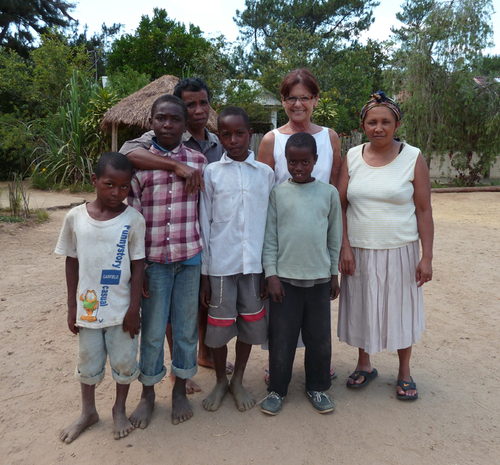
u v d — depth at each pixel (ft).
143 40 66.54
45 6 90.79
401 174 8.34
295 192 7.95
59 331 11.50
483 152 46.98
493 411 8.31
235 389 8.53
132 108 32.78
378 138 8.23
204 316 9.59
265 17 105.50
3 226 22.57
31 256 18.25
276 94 65.36
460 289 15.40
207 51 56.70
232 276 7.97
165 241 7.37
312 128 9.17
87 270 6.96
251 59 112.88
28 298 13.70
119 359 7.26
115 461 6.79
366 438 7.46
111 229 6.94
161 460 6.82
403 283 8.50
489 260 19.10
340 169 9.14
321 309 8.08
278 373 8.15
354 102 69.26
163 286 7.50
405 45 47.47
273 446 7.21
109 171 6.64
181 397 8.05
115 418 7.52
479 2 43.47
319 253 7.84
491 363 10.23
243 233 7.87
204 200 7.94
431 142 47.29
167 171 7.36
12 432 7.47
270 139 9.09
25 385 8.96
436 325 12.39
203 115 8.59
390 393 8.98
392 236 8.36
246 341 8.24
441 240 23.06
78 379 7.34
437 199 39.88
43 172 39.60
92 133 39.55
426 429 7.74
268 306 8.77
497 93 44.60
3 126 44.19
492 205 35.91
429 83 45.91
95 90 43.83
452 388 9.16
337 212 8.12
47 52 51.19
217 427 7.72
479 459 6.94
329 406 8.16
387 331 8.50
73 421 7.80
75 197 34.55
